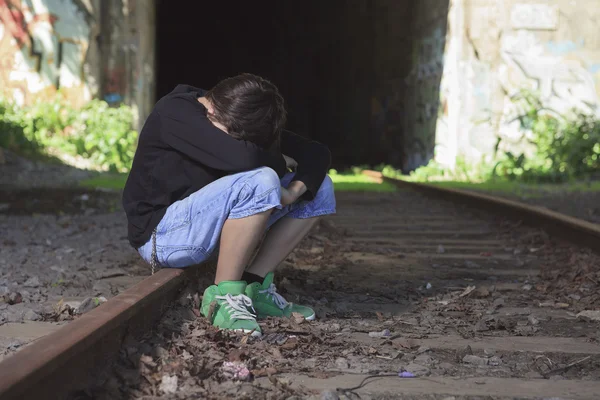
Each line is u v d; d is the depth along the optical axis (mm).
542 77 17906
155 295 2883
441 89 18578
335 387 2338
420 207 9953
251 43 36312
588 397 2295
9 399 1630
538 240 6285
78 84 16969
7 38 16609
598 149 15844
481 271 5027
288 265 4938
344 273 4809
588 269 4672
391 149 23562
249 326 2902
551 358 2805
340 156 28562
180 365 2385
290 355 2705
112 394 2139
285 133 3400
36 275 4211
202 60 37625
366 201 10906
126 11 17484
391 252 5855
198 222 3062
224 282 3018
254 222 2992
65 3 16797
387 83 23938
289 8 33281
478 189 13188
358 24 26953
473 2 17891
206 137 2994
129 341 2561
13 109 15602
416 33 20844
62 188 11094
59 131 16125
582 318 3486
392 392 2309
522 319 3525
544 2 17750
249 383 2352
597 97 17844
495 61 17953
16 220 7227
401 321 3371
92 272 4383
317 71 31953
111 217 7734
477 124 17984
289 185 3232
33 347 1953
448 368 2643
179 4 36469
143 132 3191
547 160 16156
